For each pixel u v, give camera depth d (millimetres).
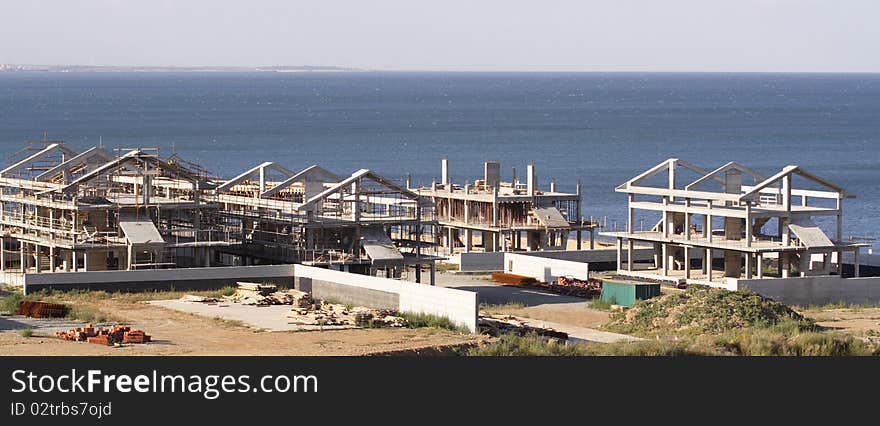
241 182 128875
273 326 91562
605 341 90875
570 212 153000
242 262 127000
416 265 122188
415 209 123938
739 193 127000
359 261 118812
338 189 119750
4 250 125812
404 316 95188
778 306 97500
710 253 121875
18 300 99500
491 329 91812
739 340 84250
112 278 108438
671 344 82625
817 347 82250
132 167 119312
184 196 123750
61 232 117875
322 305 100375
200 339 85250
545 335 91875
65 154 134000
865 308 110125
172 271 110062
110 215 119125
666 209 126812
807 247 119188
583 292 116062
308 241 119000
